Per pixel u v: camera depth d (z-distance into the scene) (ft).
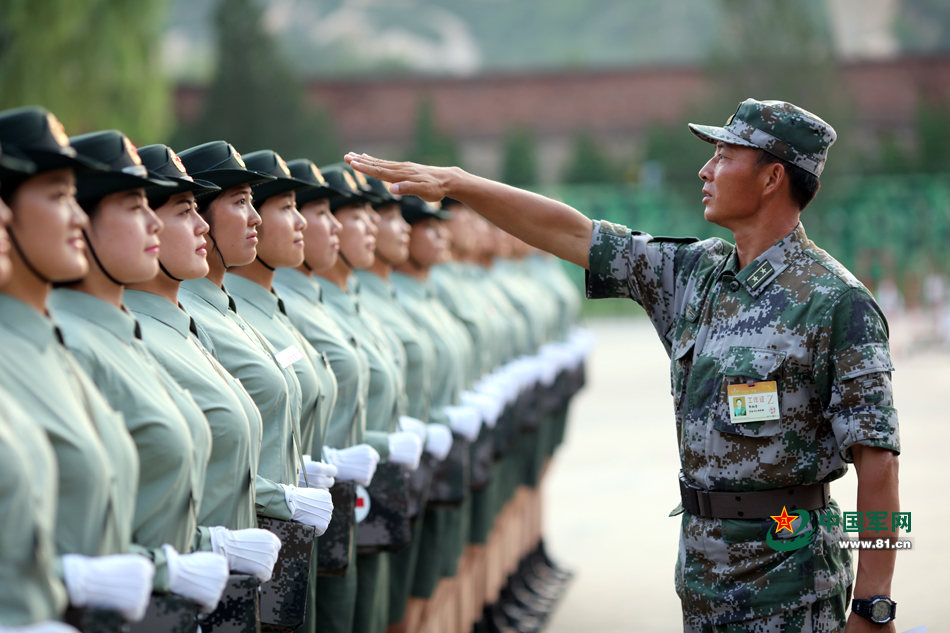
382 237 39.81
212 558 19.77
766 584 22.91
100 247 20.11
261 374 26.40
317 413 30.27
